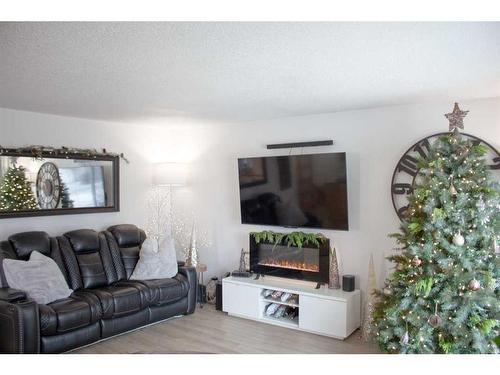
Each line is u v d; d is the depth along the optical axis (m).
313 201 4.30
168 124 5.29
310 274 4.41
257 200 4.73
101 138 4.98
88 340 3.62
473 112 3.60
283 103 3.84
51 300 3.57
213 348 3.69
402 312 3.00
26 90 3.31
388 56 2.40
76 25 1.92
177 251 5.73
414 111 3.86
